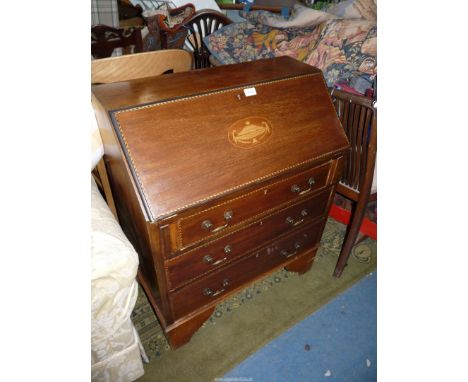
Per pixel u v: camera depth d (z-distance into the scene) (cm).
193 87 111
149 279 131
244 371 134
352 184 156
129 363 115
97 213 98
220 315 155
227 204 107
